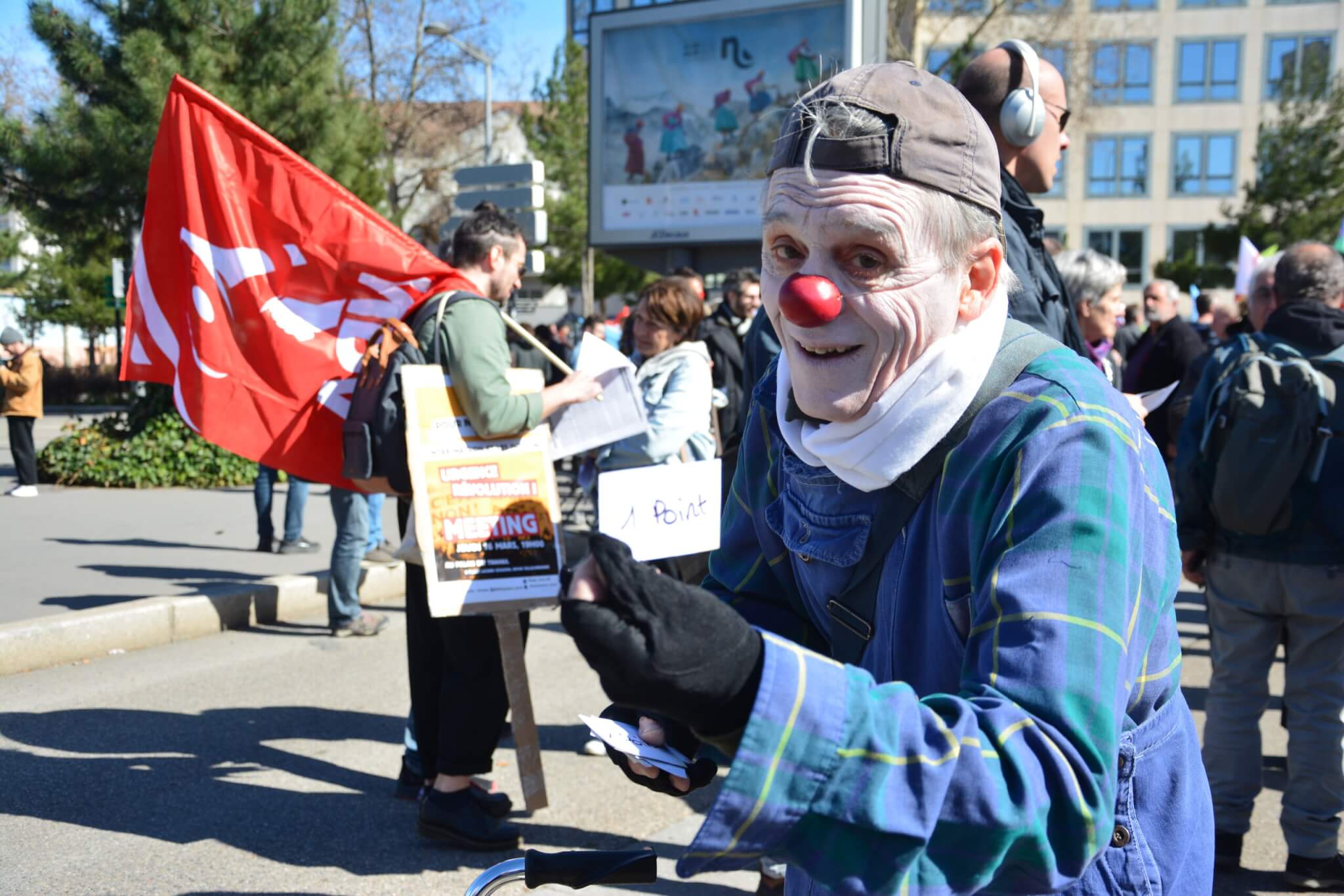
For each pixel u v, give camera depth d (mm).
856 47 13680
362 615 6117
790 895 1375
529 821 3742
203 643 5730
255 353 3777
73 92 16906
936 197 1051
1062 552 980
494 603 3264
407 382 3258
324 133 16562
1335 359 3293
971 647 1015
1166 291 6582
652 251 16094
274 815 3668
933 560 1151
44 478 12031
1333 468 3236
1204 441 3453
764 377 1470
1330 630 3303
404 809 3771
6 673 5035
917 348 1089
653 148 15375
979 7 27062
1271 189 27406
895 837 836
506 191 8844
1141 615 1034
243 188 3748
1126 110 39250
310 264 3760
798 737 833
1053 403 1062
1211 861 1269
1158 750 1192
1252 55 38500
